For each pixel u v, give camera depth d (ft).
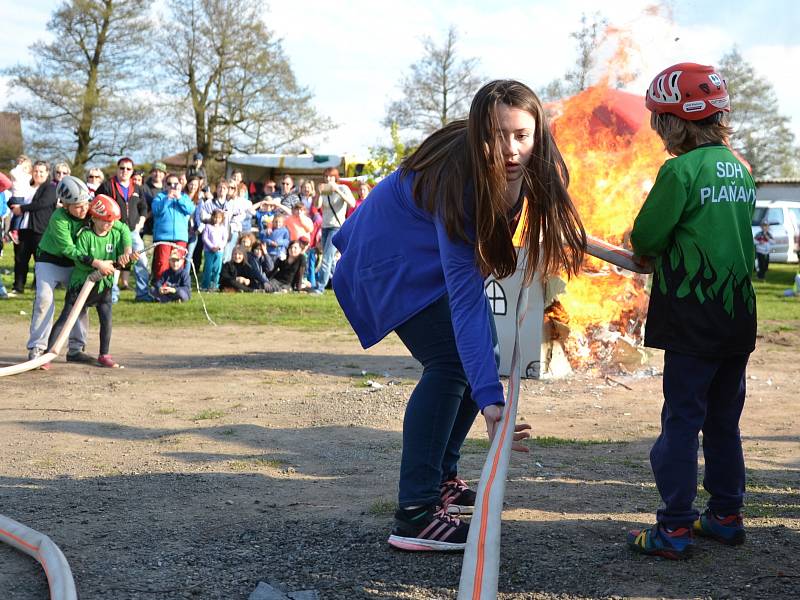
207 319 39.91
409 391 23.31
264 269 53.98
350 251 10.96
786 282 68.59
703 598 9.37
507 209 9.84
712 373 10.55
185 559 10.56
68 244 26.00
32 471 14.98
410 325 10.71
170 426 18.99
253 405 21.44
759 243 71.77
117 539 11.31
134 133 129.90
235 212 53.88
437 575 10.11
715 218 10.39
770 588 9.61
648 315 10.88
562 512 12.56
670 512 10.54
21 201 53.52
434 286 10.52
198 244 57.67
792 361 29.81
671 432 10.55
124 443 17.34
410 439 10.85
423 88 126.41
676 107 10.72
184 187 53.11
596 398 22.72
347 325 38.75
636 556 10.66
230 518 12.26
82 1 123.75
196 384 24.43
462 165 9.81
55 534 11.49
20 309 40.86
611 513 12.53
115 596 9.40
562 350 25.48
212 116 130.21
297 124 130.62
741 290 10.51
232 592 9.57
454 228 9.73
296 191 64.18
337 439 17.80
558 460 16.06
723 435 10.98
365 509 12.72
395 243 10.50
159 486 14.03
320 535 11.47
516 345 9.62
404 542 10.81
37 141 128.88
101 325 27.04
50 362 27.45
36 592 9.61
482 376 9.41
